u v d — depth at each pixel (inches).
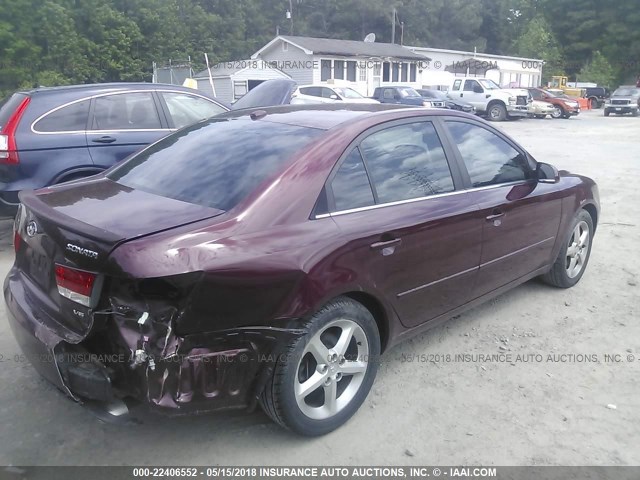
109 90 261.1
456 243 148.6
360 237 123.9
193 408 105.5
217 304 103.9
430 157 151.0
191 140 148.0
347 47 1625.2
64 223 110.2
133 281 100.7
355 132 135.1
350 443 123.6
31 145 234.5
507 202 164.2
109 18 1572.3
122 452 119.9
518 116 1182.3
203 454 119.5
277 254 110.8
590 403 138.9
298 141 131.7
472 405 137.6
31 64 1381.6
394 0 2881.4
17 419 130.3
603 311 191.9
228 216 112.9
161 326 101.7
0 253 249.3
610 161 541.0
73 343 107.0
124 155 258.2
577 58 2448.3
